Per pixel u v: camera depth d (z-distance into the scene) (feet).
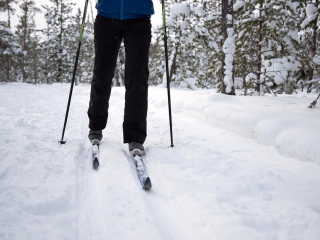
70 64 80.59
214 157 6.83
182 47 47.75
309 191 4.84
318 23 35.01
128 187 5.06
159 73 50.55
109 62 7.44
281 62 29.14
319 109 11.91
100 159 6.64
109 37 7.17
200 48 55.16
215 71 28.50
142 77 7.00
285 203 4.44
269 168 6.04
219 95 16.30
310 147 6.39
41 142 7.67
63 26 78.59
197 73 62.44
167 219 4.16
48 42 80.48
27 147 6.98
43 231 3.44
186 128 10.76
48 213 4.00
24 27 96.27
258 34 28.60
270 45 28.84
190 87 51.65
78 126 10.57
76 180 5.29
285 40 31.48
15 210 3.85
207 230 3.81
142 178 5.18
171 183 5.41
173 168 6.15
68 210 4.17
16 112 13.98
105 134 9.47
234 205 4.49
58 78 79.82
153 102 19.04
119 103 20.18
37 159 6.10
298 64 28.86
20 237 3.25
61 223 3.71
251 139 8.73
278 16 27.76
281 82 28.25
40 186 4.75
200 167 6.13
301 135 6.91
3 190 4.51
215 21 29.32
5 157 6.17
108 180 5.37
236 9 26.63
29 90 36.24
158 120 12.52
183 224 4.02
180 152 7.32
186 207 4.47
